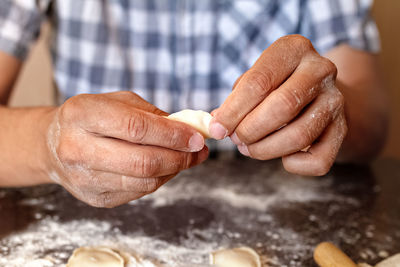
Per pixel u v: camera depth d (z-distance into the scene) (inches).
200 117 16.8
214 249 18.9
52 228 20.0
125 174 15.8
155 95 35.5
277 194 23.9
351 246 19.1
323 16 32.6
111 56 34.3
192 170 27.6
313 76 15.5
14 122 20.6
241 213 21.7
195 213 21.6
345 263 17.0
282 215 21.6
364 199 23.5
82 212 21.3
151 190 16.4
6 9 30.7
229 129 15.7
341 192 24.3
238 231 20.1
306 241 19.4
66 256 18.1
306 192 24.3
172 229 20.2
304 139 15.7
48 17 34.6
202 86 35.2
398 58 50.5
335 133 16.3
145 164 15.5
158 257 18.3
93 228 20.1
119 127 15.2
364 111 29.8
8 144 20.4
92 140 15.7
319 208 22.4
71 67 34.4
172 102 35.8
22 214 21.0
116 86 34.7
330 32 32.3
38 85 42.6
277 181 25.8
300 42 16.1
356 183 25.6
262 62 15.8
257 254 18.3
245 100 15.5
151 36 34.4
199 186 24.7
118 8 33.6
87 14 33.2
